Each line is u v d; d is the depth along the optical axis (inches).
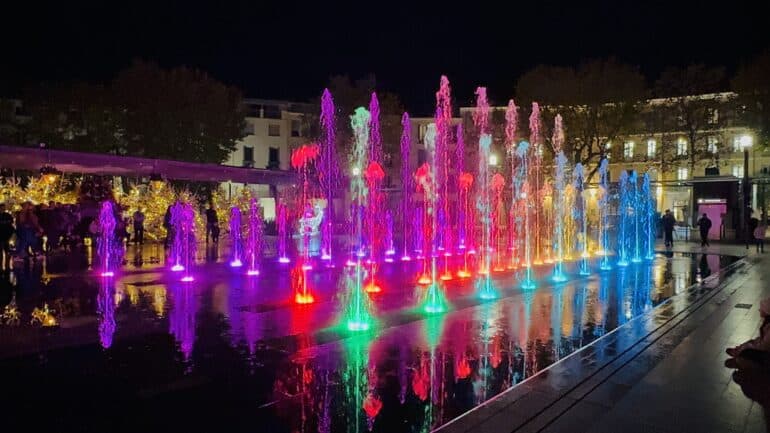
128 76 1387.8
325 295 432.5
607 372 232.8
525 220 1397.6
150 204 1024.9
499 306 391.2
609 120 1382.9
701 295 433.1
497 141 1556.3
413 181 1694.1
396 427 177.8
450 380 224.7
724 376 227.9
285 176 1100.5
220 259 713.0
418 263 704.4
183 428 176.6
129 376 227.5
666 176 1797.5
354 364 246.2
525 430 174.6
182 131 1411.2
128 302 394.0
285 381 222.7
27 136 1348.4
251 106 2012.8
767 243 1079.0
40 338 287.0
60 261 655.8
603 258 800.9
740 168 1707.7
